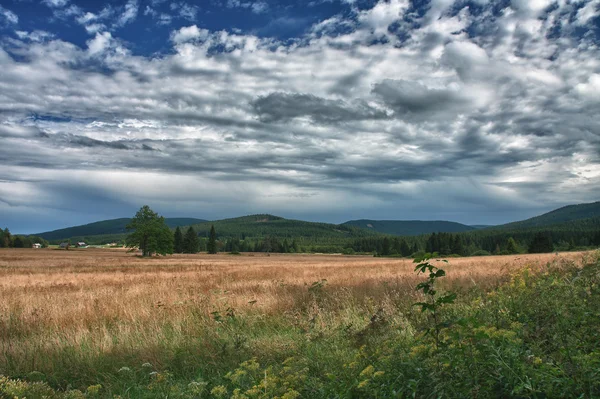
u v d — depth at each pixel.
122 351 7.43
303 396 4.28
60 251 97.06
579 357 3.24
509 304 5.88
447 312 6.11
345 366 4.63
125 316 10.34
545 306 5.14
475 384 3.22
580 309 4.69
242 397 4.00
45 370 6.82
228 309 9.82
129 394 5.63
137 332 8.32
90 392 5.52
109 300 12.96
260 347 7.07
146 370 6.52
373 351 5.11
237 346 7.05
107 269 37.50
